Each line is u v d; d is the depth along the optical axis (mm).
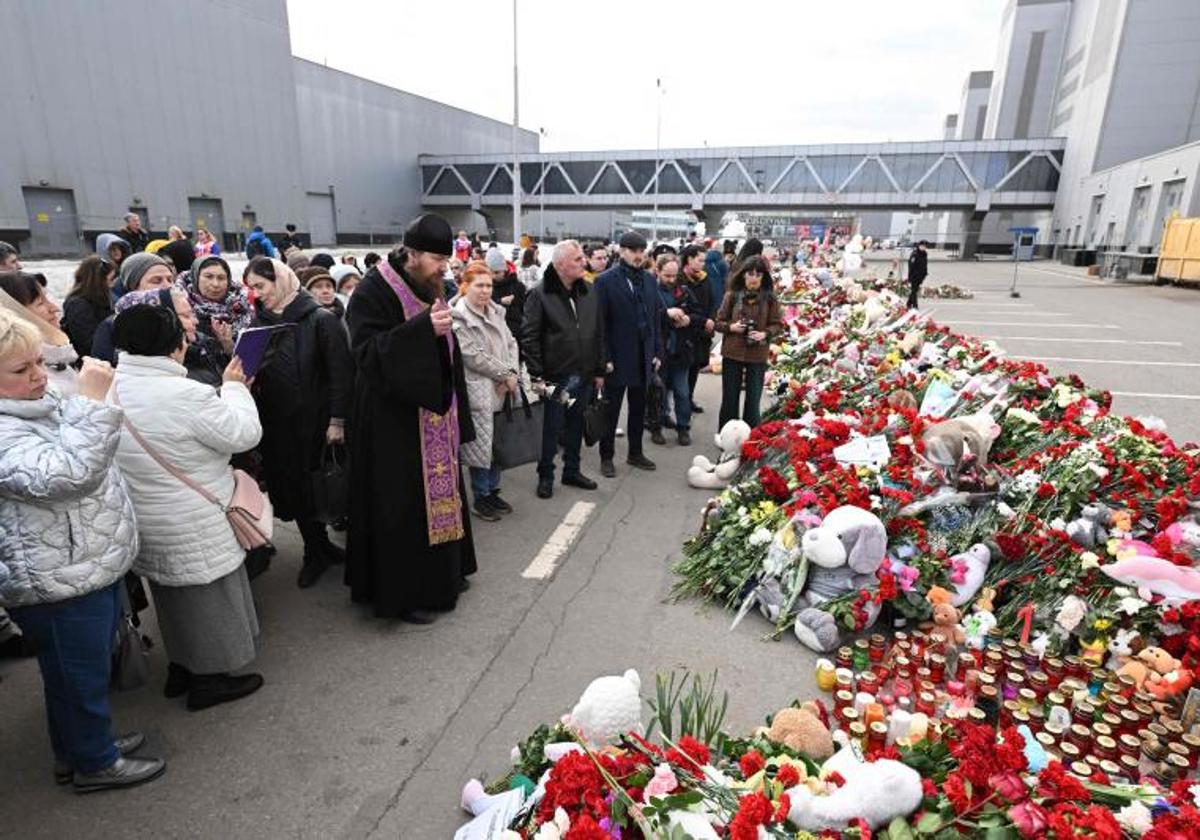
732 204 55188
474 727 2902
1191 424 8055
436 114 61344
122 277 3918
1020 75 67938
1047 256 51156
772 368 9062
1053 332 15555
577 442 5645
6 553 2176
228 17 36500
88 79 30484
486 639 3543
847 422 5199
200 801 2508
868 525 3518
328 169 51188
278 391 3854
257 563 3244
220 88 36469
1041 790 1975
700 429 7527
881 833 1956
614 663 3359
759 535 3920
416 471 3521
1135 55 40469
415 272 3520
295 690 3123
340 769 2670
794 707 2766
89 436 2189
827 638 3398
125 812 2457
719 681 3238
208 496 2771
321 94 49938
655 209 53844
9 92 27922
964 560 3703
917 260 20016
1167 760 2529
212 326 4105
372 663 3330
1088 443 4531
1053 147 48938
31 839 2334
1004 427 5336
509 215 65062
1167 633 3215
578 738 2230
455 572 3746
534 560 4426
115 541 2367
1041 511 4047
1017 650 3197
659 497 5543
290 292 3938
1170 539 3594
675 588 4078
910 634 3488
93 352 3760
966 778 1974
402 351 3312
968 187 50781
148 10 32656
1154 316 18406
